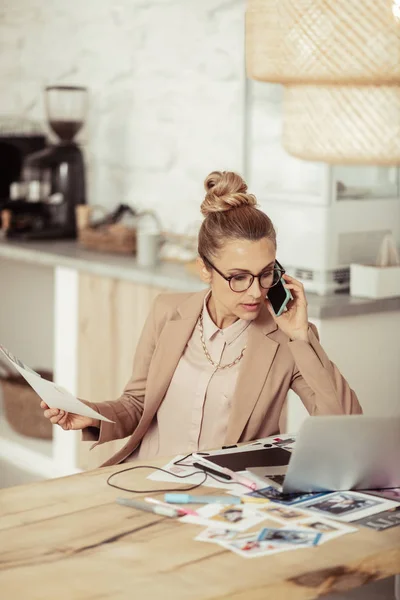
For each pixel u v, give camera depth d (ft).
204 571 5.55
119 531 6.17
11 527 6.23
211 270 8.32
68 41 17.60
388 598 8.31
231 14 14.40
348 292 12.80
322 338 11.94
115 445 14.46
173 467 7.52
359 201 12.62
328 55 6.91
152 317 9.19
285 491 6.86
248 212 8.14
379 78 6.82
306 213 12.48
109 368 14.57
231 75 14.44
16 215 16.79
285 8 7.09
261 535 6.10
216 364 8.64
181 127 15.53
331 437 6.68
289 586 5.48
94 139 17.31
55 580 5.41
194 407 8.61
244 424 8.41
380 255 12.48
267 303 8.50
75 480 7.19
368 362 12.45
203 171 15.17
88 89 17.19
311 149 7.33
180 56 15.39
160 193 16.08
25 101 18.75
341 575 5.66
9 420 17.06
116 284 14.28
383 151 7.09
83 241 15.84
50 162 16.51
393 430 6.79
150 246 14.19
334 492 6.97
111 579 5.43
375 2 6.70
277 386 8.57
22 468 16.37
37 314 18.38
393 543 6.00
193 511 6.52
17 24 18.78
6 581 5.40
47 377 17.60
